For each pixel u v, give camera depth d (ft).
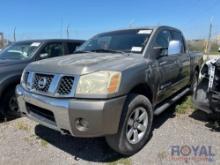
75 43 22.91
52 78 10.48
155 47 13.71
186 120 15.57
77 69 10.03
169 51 13.80
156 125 14.76
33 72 11.53
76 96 9.73
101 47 14.88
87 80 9.77
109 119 9.75
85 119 9.61
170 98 16.53
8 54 19.52
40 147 12.32
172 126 14.60
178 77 16.74
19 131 14.26
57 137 13.42
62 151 11.91
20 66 16.76
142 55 12.77
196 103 14.06
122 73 10.30
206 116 16.16
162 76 13.73
